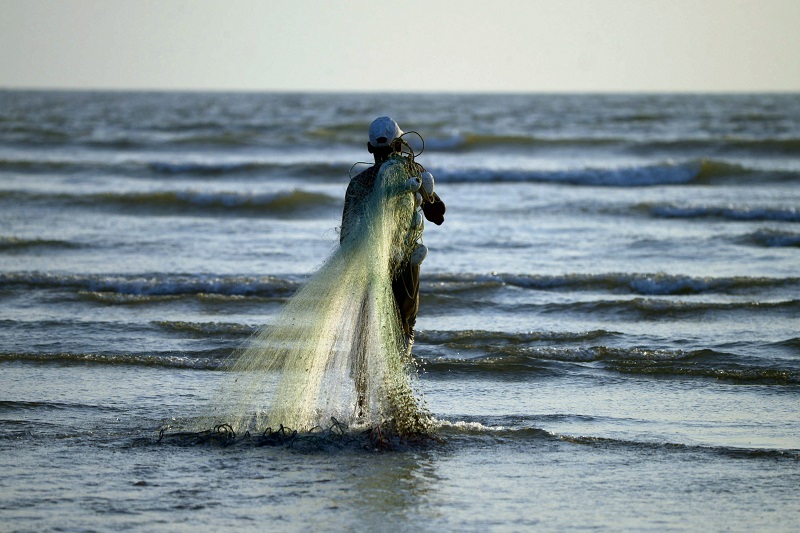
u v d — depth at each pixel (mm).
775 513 15727
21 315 33719
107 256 48250
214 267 44906
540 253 50156
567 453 19000
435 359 27156
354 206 19781
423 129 175625
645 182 92375
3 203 70562
